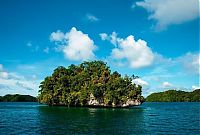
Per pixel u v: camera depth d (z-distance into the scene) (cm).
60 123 6538
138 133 5025
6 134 4784
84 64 17912
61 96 16588
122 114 9788
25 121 7094
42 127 5741
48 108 14550
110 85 14800
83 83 16338
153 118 8494
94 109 13288
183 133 5106
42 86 17875
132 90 14700
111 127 5791
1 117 8538
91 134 4816
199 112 12419
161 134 4953
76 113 10169
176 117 9150
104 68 16288
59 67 17712
